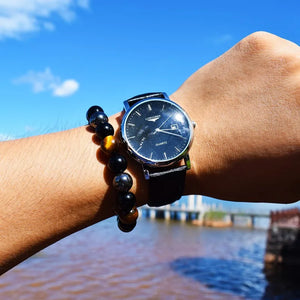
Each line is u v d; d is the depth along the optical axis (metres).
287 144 0.17
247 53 0.20
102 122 0.19
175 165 0.20
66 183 0.17
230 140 0.18
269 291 1.93
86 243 3.31
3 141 0.18
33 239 0.16
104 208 0.18
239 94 0.19
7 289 1.75
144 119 0.20
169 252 3.04
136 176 0.20
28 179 0.16
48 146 0.18
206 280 2.12
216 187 0.19
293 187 0.17
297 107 0.17
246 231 5.38
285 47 0.19
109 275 2.13
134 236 4.07
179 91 0.22
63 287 1.84
